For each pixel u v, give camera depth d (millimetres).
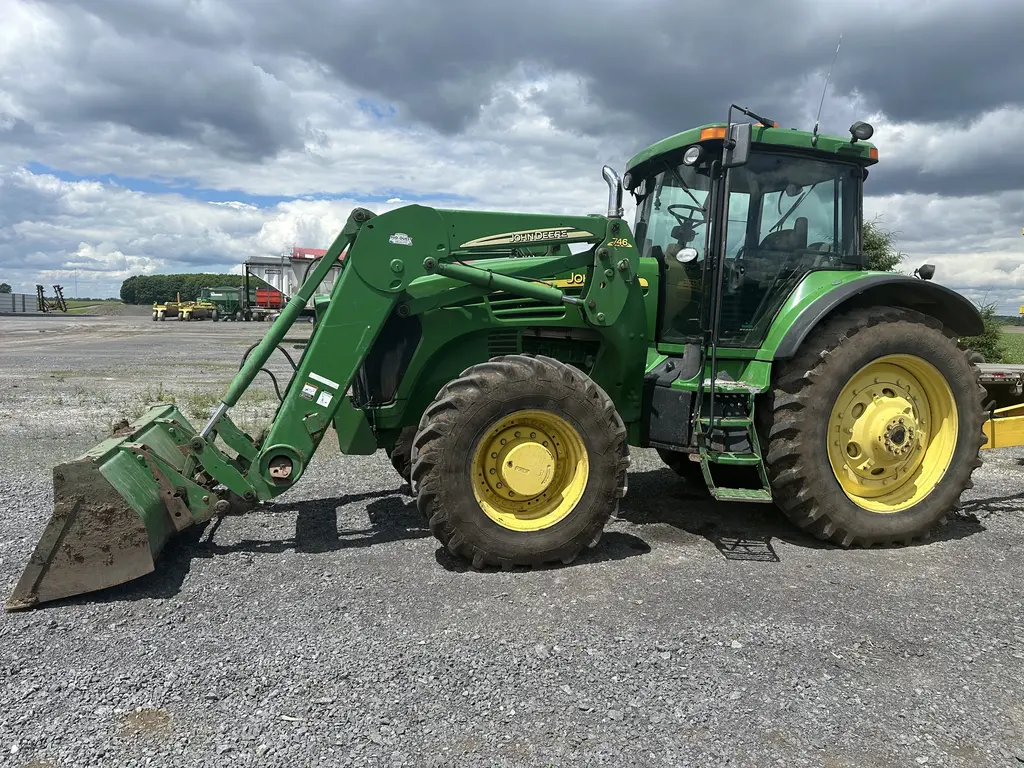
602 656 2758
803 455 4016
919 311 4777
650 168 4930
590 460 3752
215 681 2549
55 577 3195
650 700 2459
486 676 2600
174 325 38031
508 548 3633
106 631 2949
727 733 2283
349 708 2385
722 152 4133
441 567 3719
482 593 3377
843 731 2305
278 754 2143
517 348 4340
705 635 2943
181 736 2229
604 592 3400
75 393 10289
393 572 3641
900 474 4336
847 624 3072
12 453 6355
